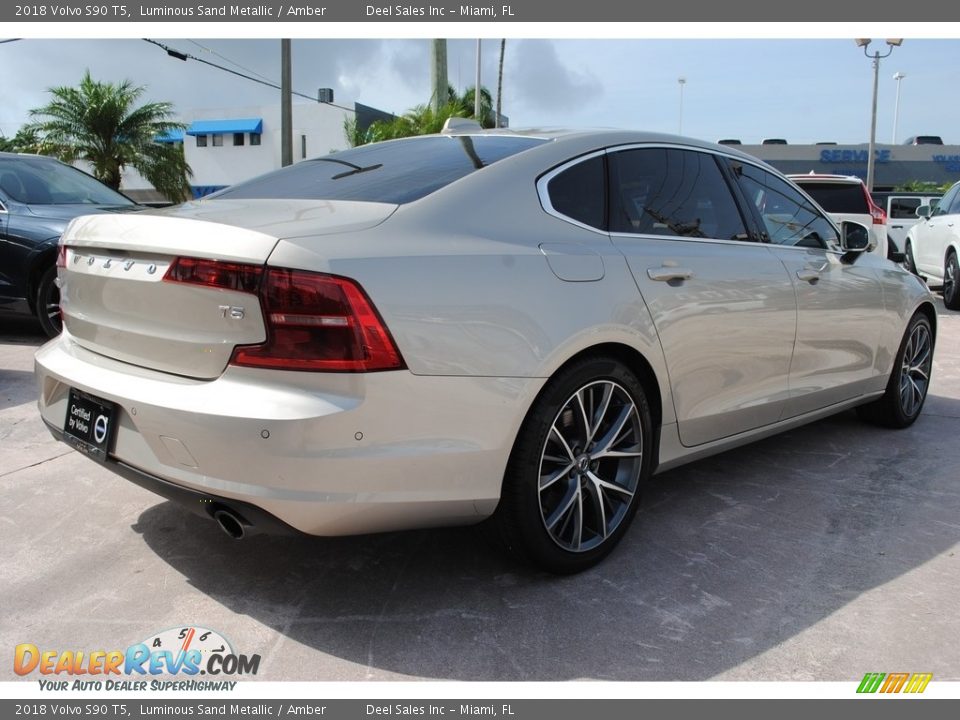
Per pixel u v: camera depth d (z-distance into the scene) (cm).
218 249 221
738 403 336
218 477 220
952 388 574
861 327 407
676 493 364
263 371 217
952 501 357
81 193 716
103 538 308
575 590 273
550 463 270
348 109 4756
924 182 4775
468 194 263
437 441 231
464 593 270
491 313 241
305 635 246
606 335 269
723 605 264
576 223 283
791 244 376
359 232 233
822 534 321
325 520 221
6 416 459
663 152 329
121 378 244
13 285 643
